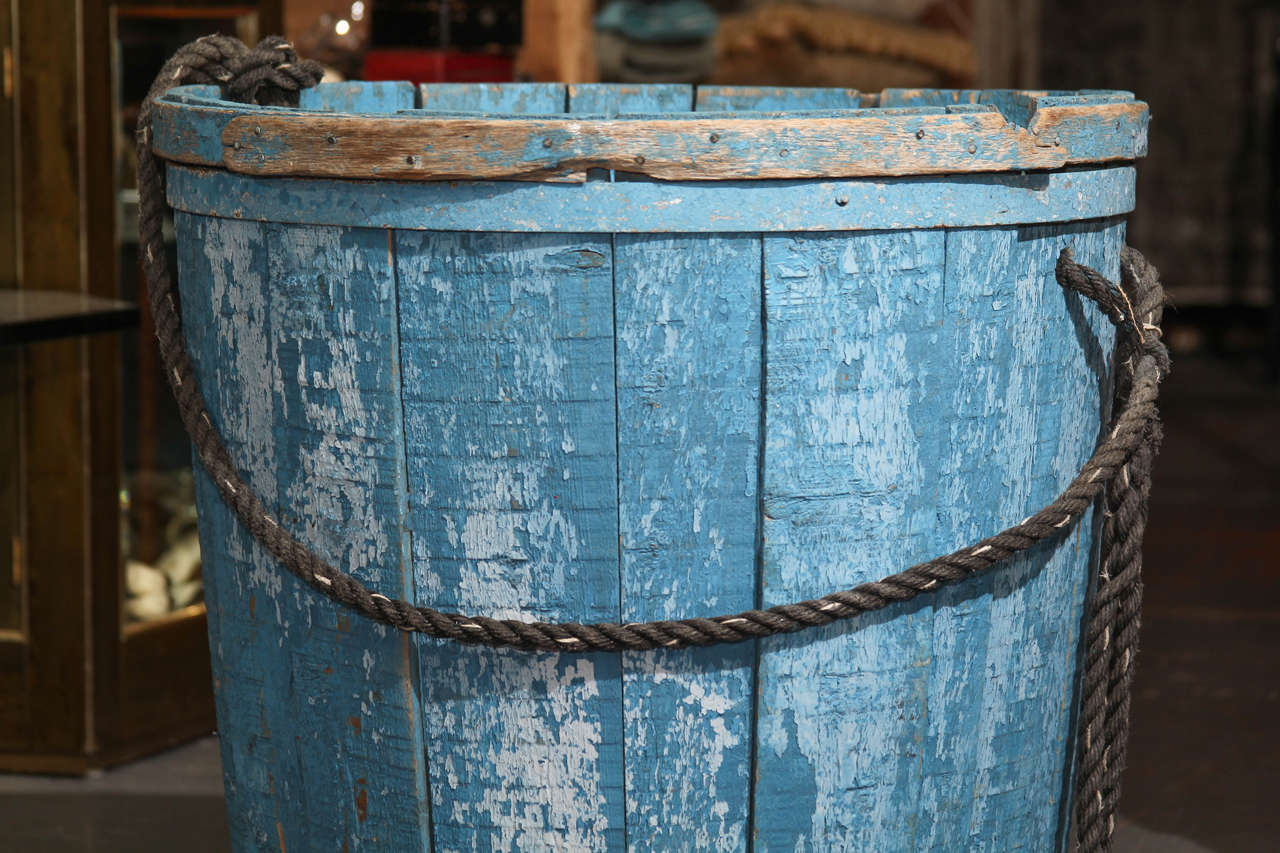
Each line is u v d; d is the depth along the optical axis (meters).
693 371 1.17
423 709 1.25
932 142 1.16
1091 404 1.35
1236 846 2.21
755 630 1.19
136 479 2.55
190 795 2.39
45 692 2.46
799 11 4.32
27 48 2.35
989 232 1.21
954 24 4.50
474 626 1.20
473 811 1.26
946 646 1.26
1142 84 6.32
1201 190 6.34
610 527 1.19
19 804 2.35
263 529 1.28
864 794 1.25
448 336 1.18
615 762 1.23
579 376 1.17
